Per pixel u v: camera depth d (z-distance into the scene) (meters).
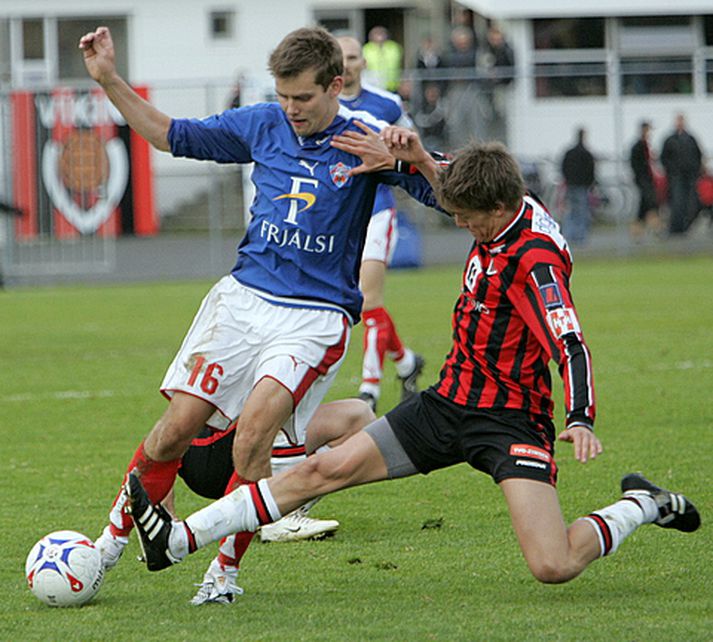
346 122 19.17
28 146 76.81
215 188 78.00
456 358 17.80
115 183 78.69
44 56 109.19
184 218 81.06
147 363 43.78
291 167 19.06
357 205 19.16
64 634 16.22
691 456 27.81
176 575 19.53
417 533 21.97
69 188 77.56
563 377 16.09
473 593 18.09
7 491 25.48
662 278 70.88
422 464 17.80
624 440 29.69
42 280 78.25
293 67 18.38
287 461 20.58
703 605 17.23
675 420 32.03
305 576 19.23
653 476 25.95
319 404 19.86
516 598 17.77
